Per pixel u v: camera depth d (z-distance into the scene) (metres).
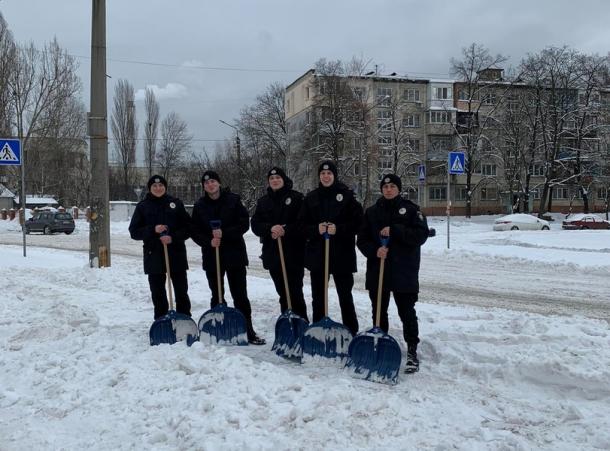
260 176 50.53
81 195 59.97
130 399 4.41
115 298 8.91
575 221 33.97
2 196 58.16
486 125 50.97
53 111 45.16
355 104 44.22
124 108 62.75
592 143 49.41
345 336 5.36
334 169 5.61
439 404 4.27
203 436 3.63
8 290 9.50
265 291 9.26
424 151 58.28
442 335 5.89
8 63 40.06
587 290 10.32
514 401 4.35
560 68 47.03
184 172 67.94
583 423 3.87
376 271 5.43
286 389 4.38
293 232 5.89
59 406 4.38
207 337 6.02
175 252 6.32
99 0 11.51
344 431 3.71
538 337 5.53
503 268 13.77
